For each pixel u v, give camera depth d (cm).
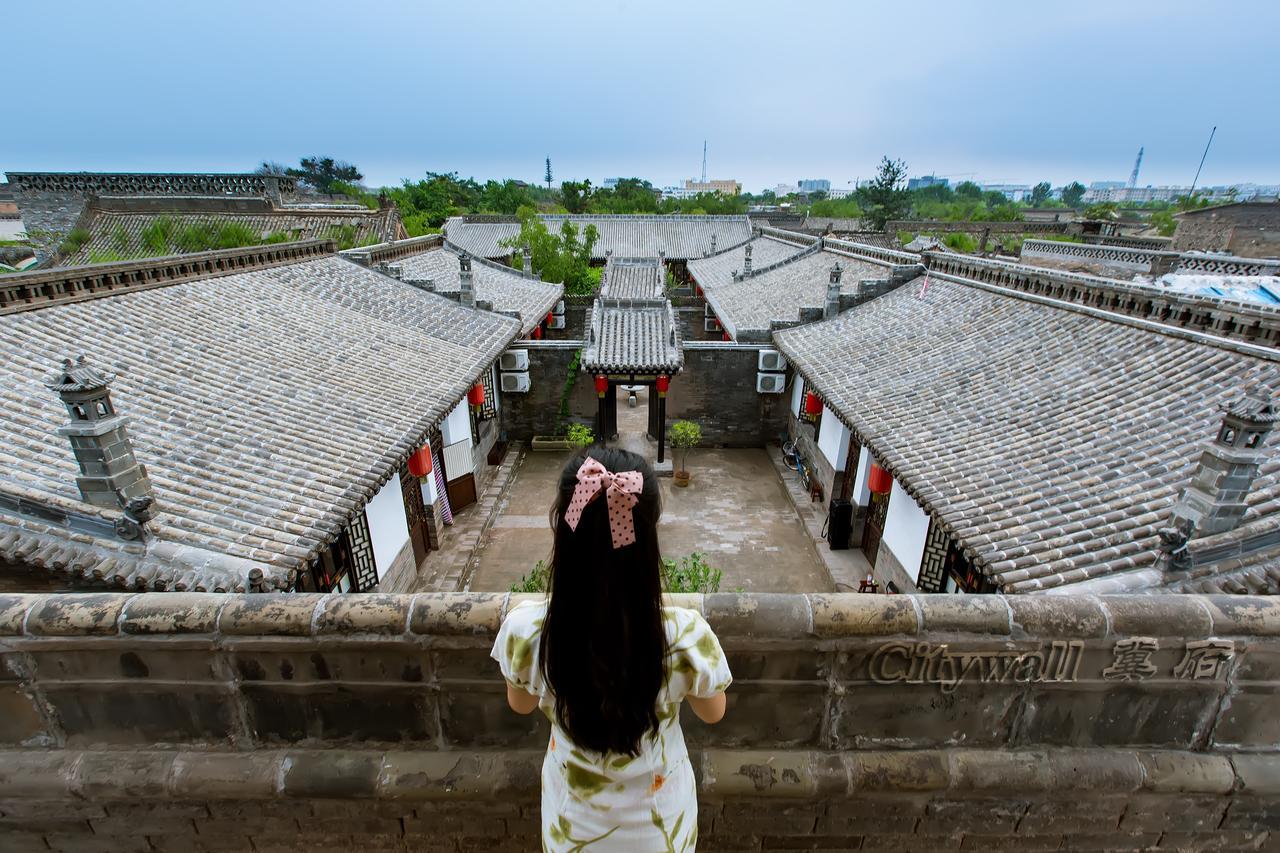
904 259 1605
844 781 259
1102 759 264
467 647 248
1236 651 251
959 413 859
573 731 178
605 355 1517
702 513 1367
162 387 756
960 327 1126
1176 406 692
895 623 245
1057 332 948
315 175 6850
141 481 564
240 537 570
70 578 520
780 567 1176
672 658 179
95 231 1983
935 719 265
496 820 271
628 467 173
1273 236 2314
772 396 1672
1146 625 246
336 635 247
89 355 748
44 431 611
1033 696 259
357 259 1520
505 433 1711
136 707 264
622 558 165
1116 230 3316
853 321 1402
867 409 953
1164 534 488
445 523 1268
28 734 268
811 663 252
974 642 248
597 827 190
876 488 990
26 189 2078
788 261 2284
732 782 258
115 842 284
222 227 1948
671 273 3484
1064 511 608
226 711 264
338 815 274
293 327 1062
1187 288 1245
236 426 742
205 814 276
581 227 3581
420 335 1257
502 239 3441
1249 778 263
